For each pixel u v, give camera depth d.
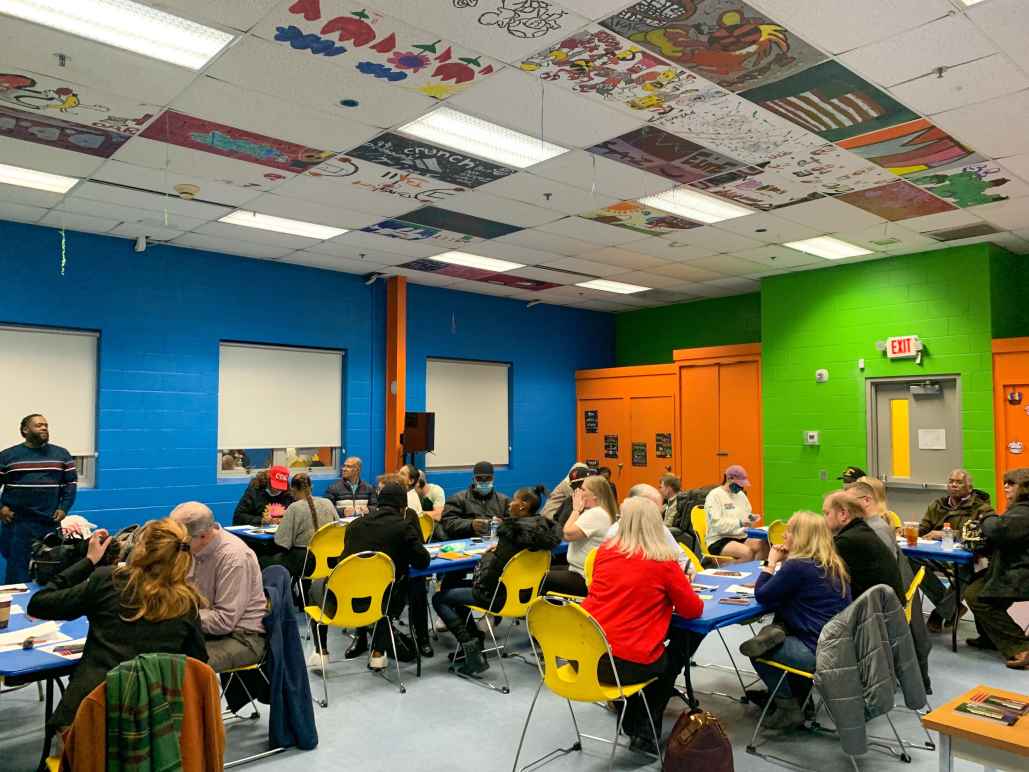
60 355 7.00
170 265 7.59
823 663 3.10
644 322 11.80
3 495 5.82
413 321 9.66
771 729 3.75
